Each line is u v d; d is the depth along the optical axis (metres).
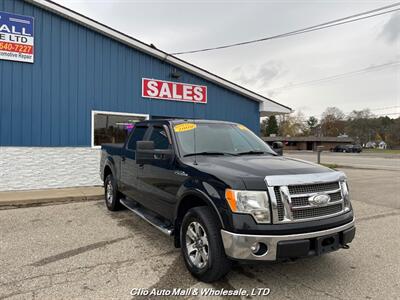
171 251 4.50
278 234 3.11
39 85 8.88
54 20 9.06
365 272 3.89
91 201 7.99
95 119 9.86
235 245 3.13
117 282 3.54
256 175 3.30
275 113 14.53
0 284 3.44
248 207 3.15
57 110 9.16
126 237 5.10
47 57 8.97
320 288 3.46
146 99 10.68
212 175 3.48
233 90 12.37
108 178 7.04
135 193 5.50
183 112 11.42
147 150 4.32
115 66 10.09
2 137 8.44
